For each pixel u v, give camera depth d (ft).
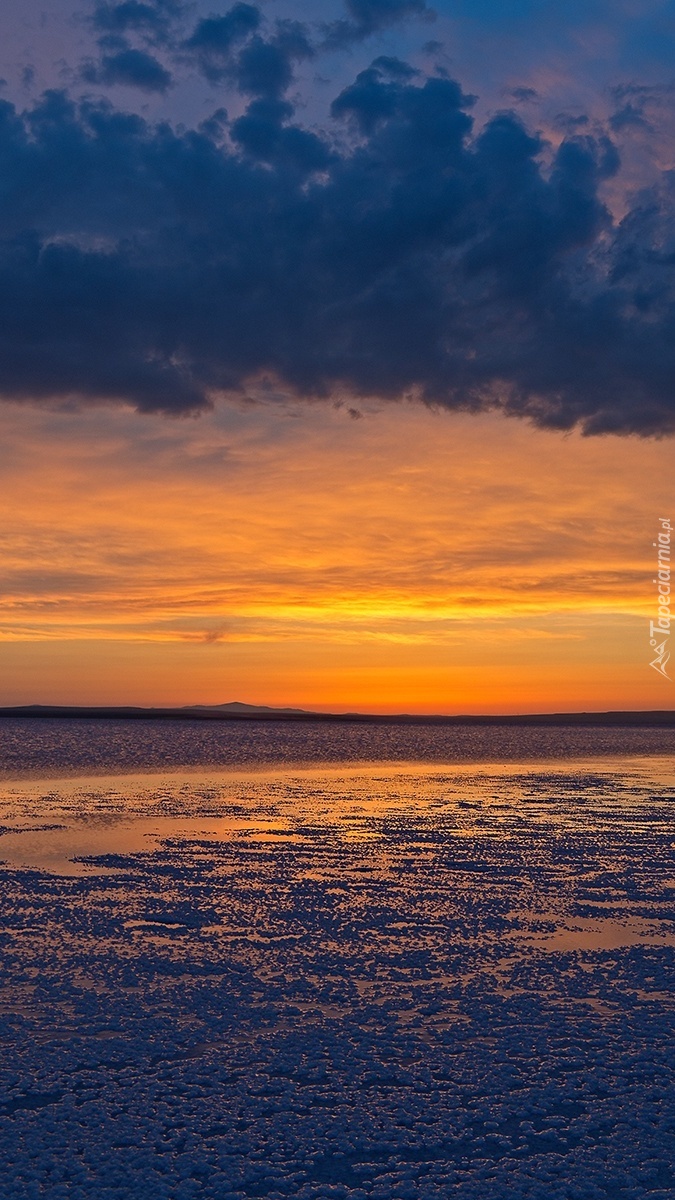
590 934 42.55
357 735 418.31
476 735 430.61
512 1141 22.76
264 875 56.08
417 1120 23.70
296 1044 28.40
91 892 50.26
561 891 52.21
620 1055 27.89
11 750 214.90
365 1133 22.94
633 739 363.35
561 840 71.77
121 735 363.35
